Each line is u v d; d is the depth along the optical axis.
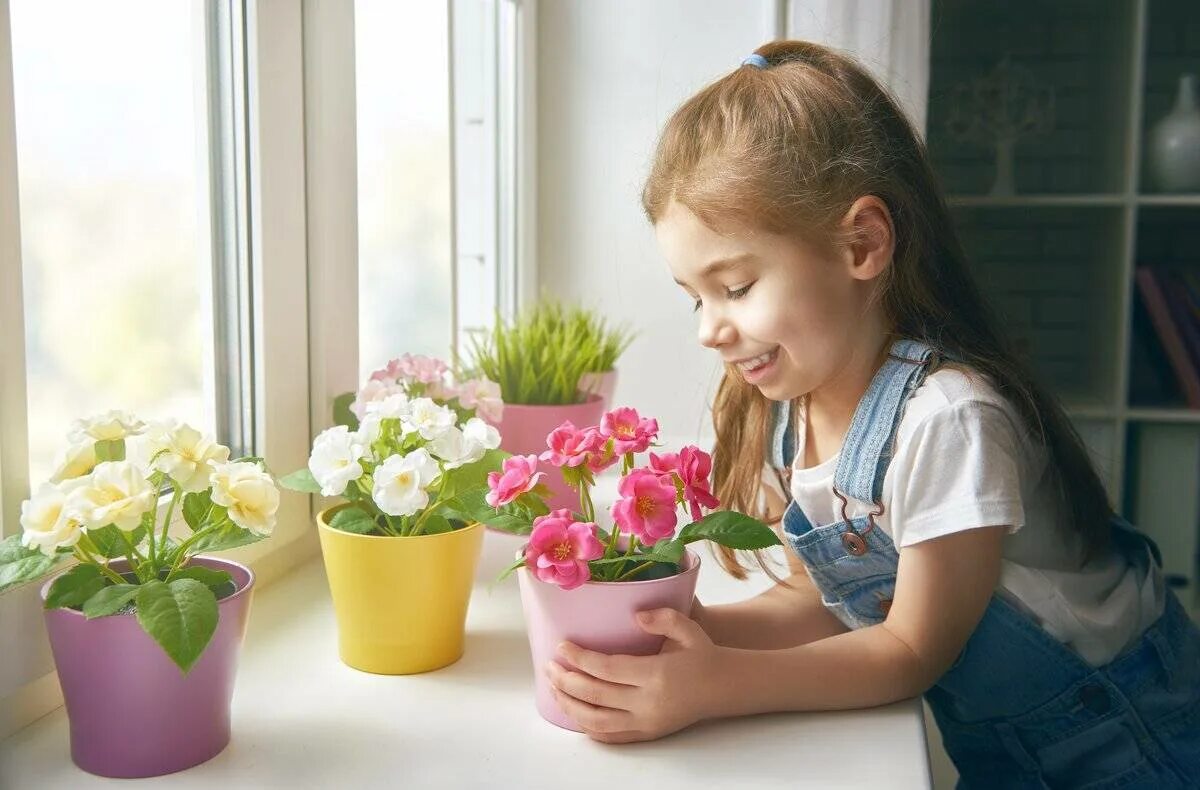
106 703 0.65
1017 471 0.87
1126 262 2.40
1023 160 2.66
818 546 0.95
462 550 0.84
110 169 0.92
